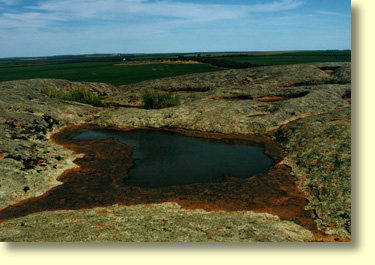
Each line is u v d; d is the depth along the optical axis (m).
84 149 11.03
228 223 5.64
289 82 20.77
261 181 8.13
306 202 6.88
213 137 12.77
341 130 9.91
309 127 11.20
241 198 7.18
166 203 6.99
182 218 5.94
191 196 7.35
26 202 6.94
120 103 20.64
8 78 63.47
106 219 5.80
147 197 7.32
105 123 15.28
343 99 16.55
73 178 8.45
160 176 8.73
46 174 8.27
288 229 5.62
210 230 5.24
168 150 11.18
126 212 6.32
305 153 9.32
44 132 12.47
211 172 8.98
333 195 6.61
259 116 14.32
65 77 60.84
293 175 8.42
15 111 13.70
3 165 7.88
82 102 19.78
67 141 12.08
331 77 21.08
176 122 14.70
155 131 14.02
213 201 7.06
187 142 12.18
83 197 7.28
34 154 9.26
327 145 9.14
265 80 22.00
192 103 17.28
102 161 9.86
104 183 8.16
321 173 7.74
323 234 5.57
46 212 6.42
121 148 11.33
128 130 14.25
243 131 13.16
